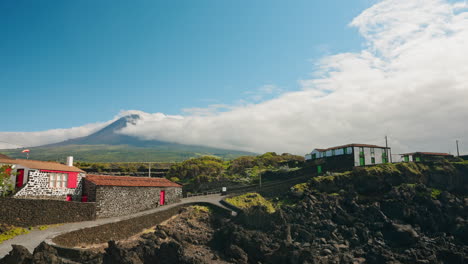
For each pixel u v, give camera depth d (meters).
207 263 48.19
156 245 50.88
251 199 79.38
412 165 85.44
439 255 56.47
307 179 86.81
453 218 67.88
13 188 47.16
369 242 59.78
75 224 48.41
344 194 75.75
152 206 67.62
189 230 62.03
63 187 54.50
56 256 32.47
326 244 58.78
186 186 95.94
